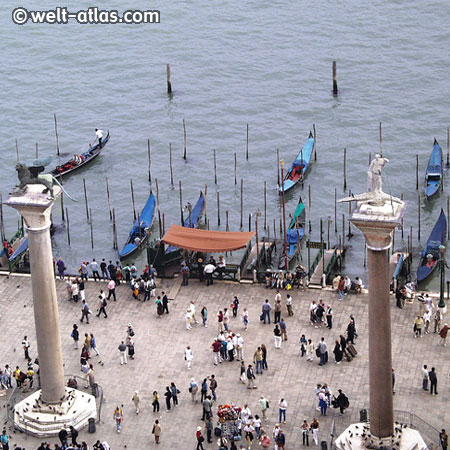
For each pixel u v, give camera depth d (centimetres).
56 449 15988
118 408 16738
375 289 14950
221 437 16338
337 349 17862
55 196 15750
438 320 18362
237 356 18162
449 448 16262
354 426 16262
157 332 18938
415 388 17388
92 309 19575
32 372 17588
